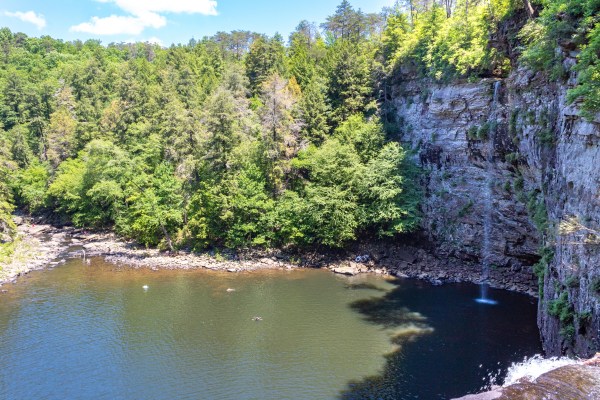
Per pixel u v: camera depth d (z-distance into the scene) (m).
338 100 59.78
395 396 22.73
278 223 49.44
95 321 32.19
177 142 54.94
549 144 25.75
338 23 89.94
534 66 25.97
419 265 45.19
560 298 22.05
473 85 38.47
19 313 33.53
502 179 37.09
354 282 41.62
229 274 44.25
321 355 27.27
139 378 24.69
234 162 50.72
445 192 44.44
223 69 88.69
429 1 60.00
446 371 25.05
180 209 53.19
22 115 86.44
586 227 18.42
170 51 101.06
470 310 34.16
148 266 46.88
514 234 38.47
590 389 11.08
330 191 47.44
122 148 65.50
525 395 10.98
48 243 56.25
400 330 30.59
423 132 47.59
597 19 19.28
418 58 48.81
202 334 30.20
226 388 23.75
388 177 46.72
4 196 59.72
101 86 89.75
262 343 28.84
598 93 16.72
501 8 34.00
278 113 51.78
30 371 25.27
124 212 58.25
